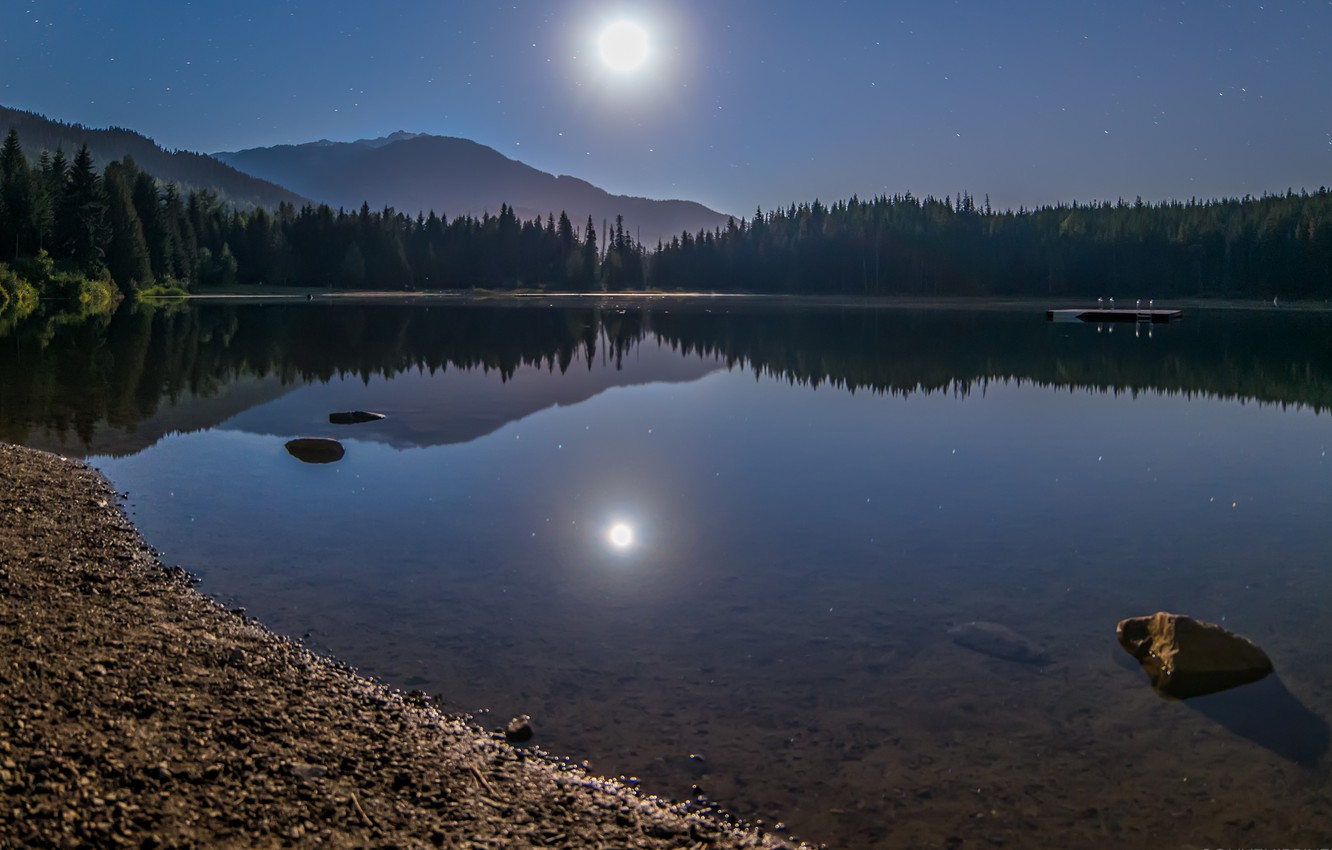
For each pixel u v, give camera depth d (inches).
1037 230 5036.9
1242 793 203.2
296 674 244.5
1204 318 2667.3
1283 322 2428.6
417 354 1296.8
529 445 607.8
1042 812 196.2
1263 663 259.4
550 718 231.1
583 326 2063.2
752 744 221.3
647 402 829.8
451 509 437.1
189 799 169.2
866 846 183.9
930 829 189.9
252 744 196.7
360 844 162.9
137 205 3681.1
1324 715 237.0
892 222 5324.8
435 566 350.3
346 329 1813.5
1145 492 482.6
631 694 245.6
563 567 351.3
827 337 1772.9
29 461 499.5
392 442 614.5
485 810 183.8
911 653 274.7
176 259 3782.0
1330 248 4033.0
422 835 169.8
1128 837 187.6
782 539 393.1
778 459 565.9
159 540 374.3
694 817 190.2
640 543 384.8
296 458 552.7
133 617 274.8
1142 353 1406.3
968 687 252.8
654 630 289.9
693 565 355.3
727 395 882.8
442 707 234.2
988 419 737.0
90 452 557.9
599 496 466.9
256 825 163.9
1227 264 4394.7
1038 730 230.4
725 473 524.4
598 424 698.8
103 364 1063.6
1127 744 223.6
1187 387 967.0
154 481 482.6
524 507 442.9
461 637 281.4
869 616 304.2
